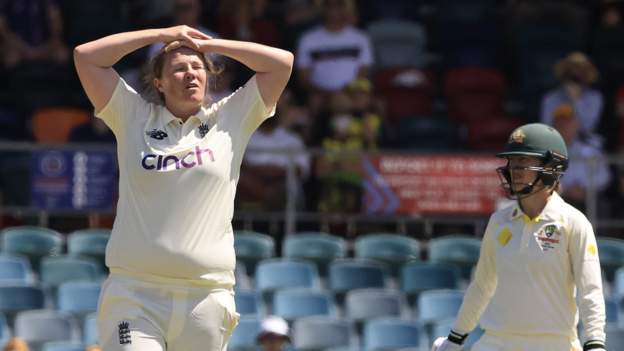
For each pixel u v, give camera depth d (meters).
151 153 21.02
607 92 61.91
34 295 46.38
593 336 23.73
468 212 51.09
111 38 21.58
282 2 65.06
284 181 51.31
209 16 62.25
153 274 20.78
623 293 50.22
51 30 60.97
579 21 65.25
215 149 21.23
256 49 21.81
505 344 24.72
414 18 65.88
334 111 53.94
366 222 51.62
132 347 20.56
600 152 55.16
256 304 46.97
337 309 49.47
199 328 20.95
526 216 24.70
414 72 60.59
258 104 21.89
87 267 48.41
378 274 49.91
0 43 60.38
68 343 42.53
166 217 20.80
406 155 51.09
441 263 51.09
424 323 46.78
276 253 51.56
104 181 50.12
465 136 58.34
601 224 52.41
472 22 65.38
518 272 24.56
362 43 57.91
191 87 21.25
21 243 49.59
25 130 57.59
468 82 61.50
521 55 63.84
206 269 20.89
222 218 21.16
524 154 24.52
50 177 49.97
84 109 59.06
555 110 55.16
